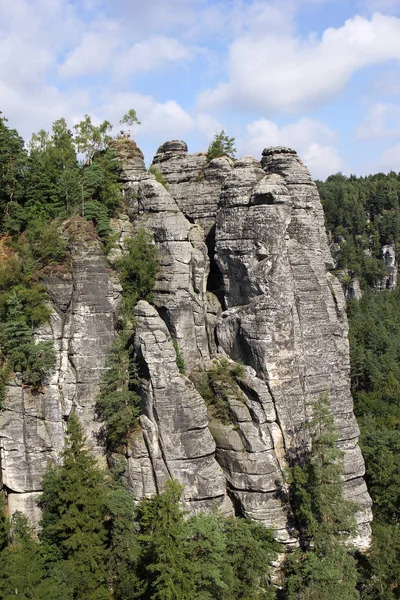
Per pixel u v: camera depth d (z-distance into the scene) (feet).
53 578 130.72
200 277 183.73
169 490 132.46
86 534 138.51
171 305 178.09
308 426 151.02
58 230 177.68
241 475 158.71
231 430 161.68
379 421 252.83
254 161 185.47
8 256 174.50
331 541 141.59
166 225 184.24
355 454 171.22
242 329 171.83
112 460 162.71
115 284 177.58
